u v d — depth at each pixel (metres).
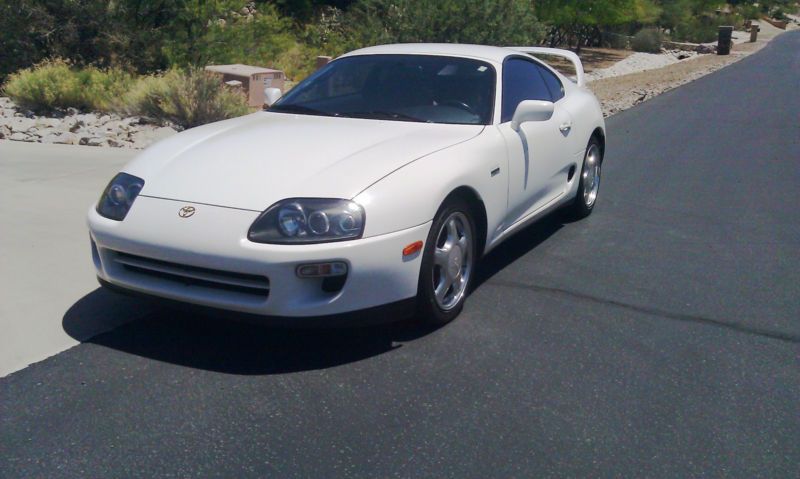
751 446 3.82
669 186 9.20
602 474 3.56
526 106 5.66
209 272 4.33
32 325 4.82
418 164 4.73
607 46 41.69
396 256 4.43
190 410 3.97
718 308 5.48
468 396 4.18
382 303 4.47
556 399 4.18
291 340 4.75
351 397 4.13
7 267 5.68
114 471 3.48
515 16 20.20
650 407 4.14
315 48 20.53
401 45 6.51
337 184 4.41
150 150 5.09
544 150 6.20
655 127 14.00
